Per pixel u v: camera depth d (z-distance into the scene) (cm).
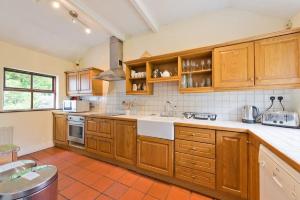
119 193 195
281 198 93
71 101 358
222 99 243
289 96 202
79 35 340
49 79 381
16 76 321
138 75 302
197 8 243
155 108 303
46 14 268
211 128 188
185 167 205
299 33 166
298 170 77
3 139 284
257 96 221
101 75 311
